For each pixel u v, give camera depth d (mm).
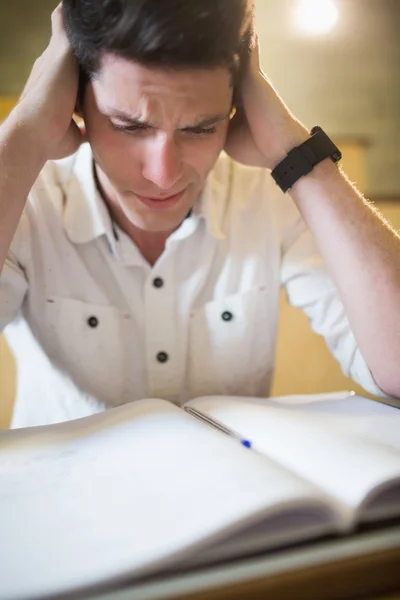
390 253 732
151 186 684
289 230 923
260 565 337
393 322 710
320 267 884
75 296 863
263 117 774
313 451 496
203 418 624
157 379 888
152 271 854
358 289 725
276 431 557
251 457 454
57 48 713
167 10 531
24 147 698
